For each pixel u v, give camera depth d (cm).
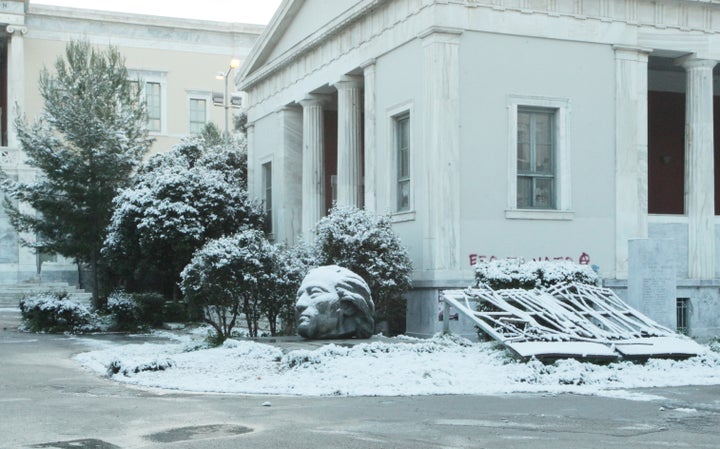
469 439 998
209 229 3291
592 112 2520
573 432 1048
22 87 4959
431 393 1382
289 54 3275
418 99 2428
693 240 2650
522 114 2472
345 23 2819
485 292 1970
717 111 3331
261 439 991
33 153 3366
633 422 1123
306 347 1822
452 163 2339
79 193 3372
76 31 5344
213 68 5734
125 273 3497
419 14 2425
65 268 4816
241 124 4372
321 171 3209
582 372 1544
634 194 2559
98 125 3347
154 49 5588
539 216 2434
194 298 2225
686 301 2623
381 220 2409
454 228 2331
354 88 2906
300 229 3431
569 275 2094
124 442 981
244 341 1947
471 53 2383
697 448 953
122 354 2022
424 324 2353
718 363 1711
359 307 1980
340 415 1170
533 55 2455
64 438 1008
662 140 3281
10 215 3459
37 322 2909
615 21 2558
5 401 1318
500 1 2417
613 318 1922
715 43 2686
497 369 1575
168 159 3934
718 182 3316
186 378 1565
